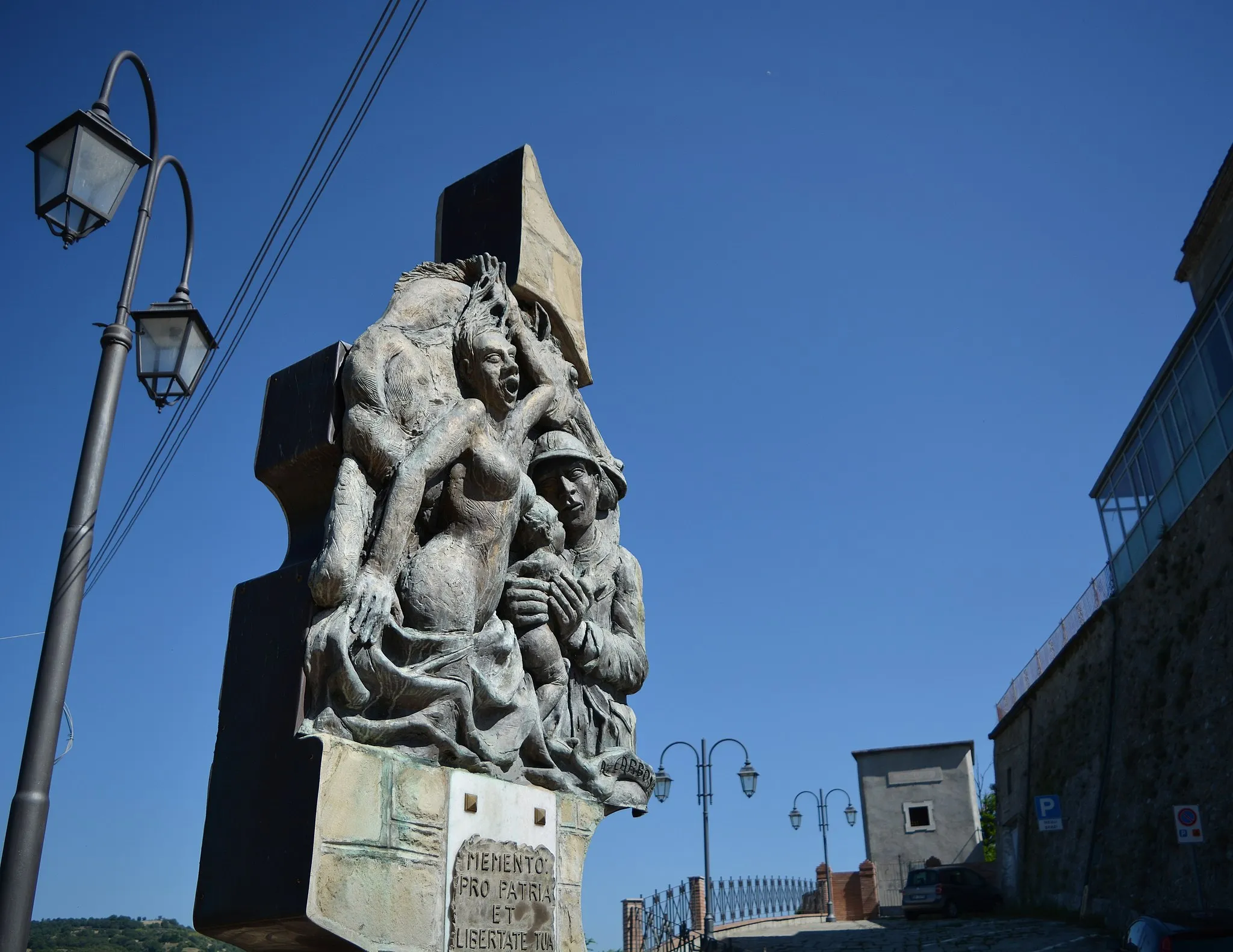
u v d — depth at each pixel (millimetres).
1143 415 21562
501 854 5090
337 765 4457
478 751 5062
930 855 35812
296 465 5297
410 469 5082
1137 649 21062
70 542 4918
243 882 4391
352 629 4703
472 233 7113
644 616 6922
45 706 4598
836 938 21828
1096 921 20234
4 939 4188
